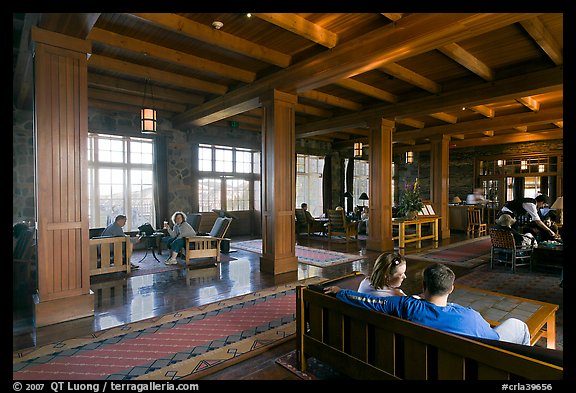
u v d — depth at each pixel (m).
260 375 2.42
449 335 1.59
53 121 3.38
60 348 2.79
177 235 6.31
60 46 3.40
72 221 3.47
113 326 3.25
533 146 10.96
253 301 3.97
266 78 5.32
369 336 2.02
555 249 5.15
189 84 5.77
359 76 5.78
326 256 6.68
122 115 7.66
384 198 7.31
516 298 2.99
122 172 7.88
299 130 9.05
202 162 9.24
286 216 5.46
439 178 9.39
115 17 3.86
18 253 4.96
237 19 3.85
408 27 3.63
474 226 10.42
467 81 5.82
